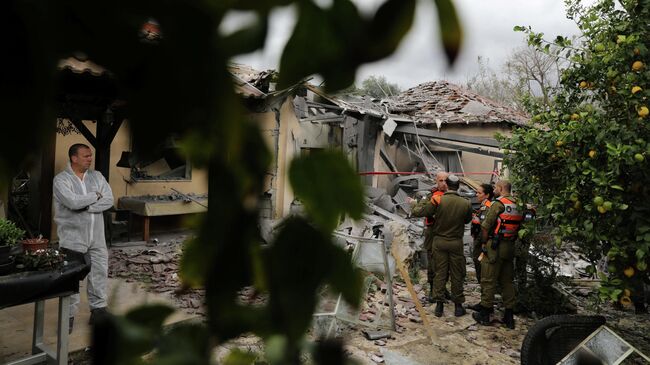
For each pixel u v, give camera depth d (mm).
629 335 4758
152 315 211
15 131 155
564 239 3689
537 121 4000
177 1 184
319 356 226
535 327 3418
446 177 5617
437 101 15531
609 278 3326
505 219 5078
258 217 214
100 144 5273
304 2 197
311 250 217
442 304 5438
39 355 3197
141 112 184
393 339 4625
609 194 3111
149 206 8031
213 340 217
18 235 3139
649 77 3000
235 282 219
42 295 2926
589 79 3561
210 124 191
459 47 173
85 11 167
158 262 5895
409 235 7965
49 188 6961
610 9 3322
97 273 3850
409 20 179
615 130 3094
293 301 217
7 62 158
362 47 188
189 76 187
